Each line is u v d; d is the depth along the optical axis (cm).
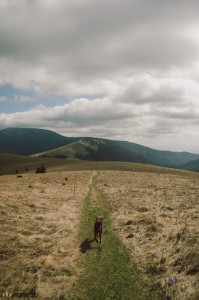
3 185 2920
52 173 5362
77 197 2273
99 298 603
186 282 666
